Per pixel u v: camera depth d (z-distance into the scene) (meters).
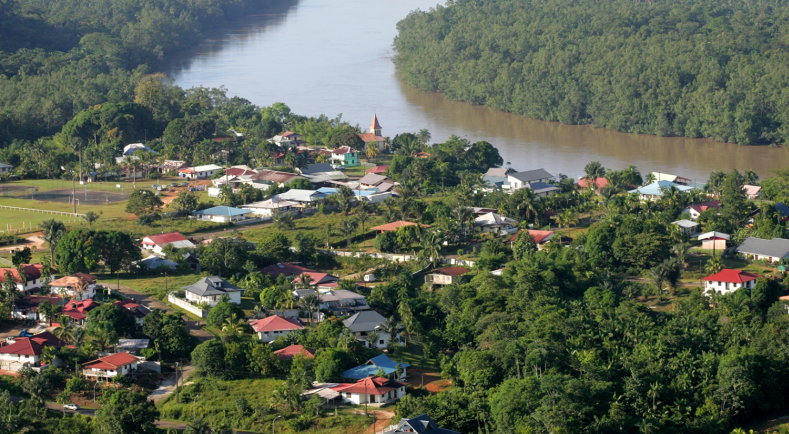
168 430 196.00
